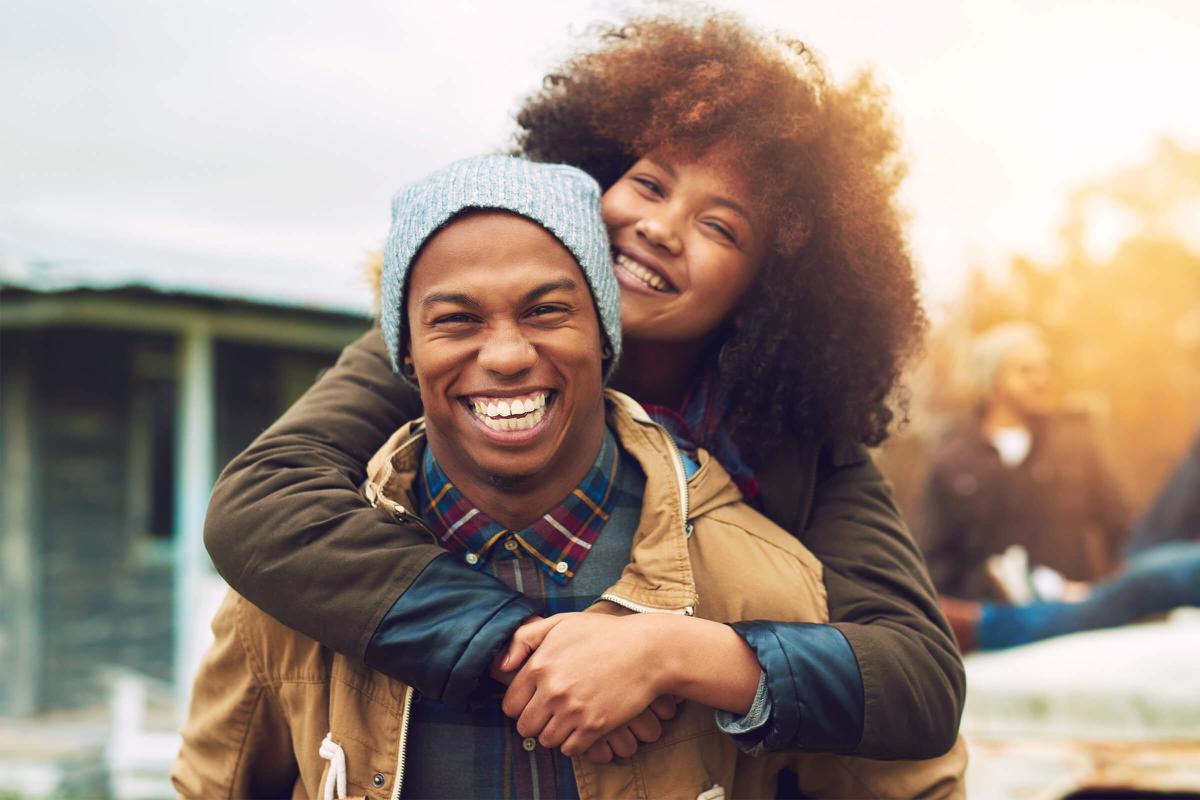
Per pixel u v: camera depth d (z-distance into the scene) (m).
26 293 7.31
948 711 1.31
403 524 1.27
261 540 1.26
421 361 1.19
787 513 1.51
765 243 1.52
